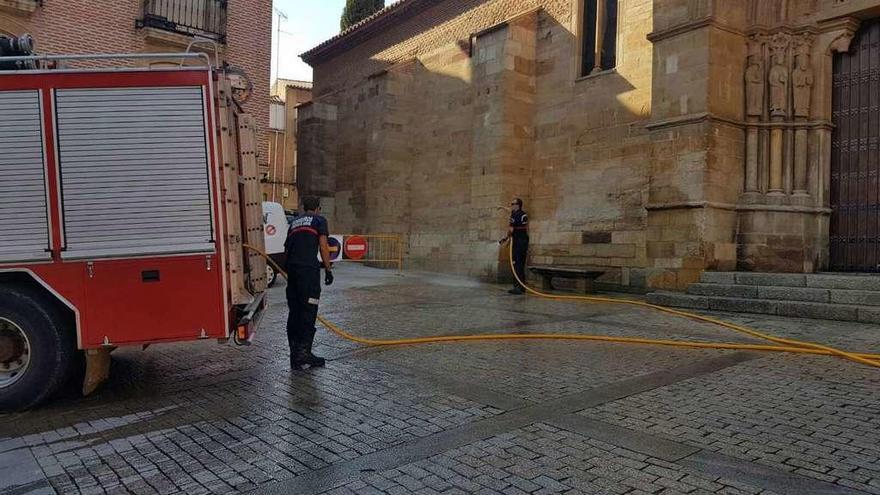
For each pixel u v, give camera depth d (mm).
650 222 12203
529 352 7234
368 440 4312
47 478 3787
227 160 5551
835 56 11969
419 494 3410
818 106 11789
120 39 15961
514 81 16469
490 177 16641
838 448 4008
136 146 5367
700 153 11414
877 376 5863
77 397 5637
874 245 11383
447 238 19609
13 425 4863
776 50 11852
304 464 3896
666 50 12078
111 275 5312
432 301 12227
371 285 15586
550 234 16109
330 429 4566
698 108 11492
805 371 6086
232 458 4031
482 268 16703
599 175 14922
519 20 16516
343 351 7449
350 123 23812
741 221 11875
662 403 5066
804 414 4723
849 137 11766
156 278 5387
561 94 16000
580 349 7387
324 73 26312
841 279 9578
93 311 5273
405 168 21359
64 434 4617
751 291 10273
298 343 6562
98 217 5309
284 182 38656
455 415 4840
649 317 9898
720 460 3828
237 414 4996
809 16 11789
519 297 12992
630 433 4348
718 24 11492
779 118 11836
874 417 4629
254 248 6301
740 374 5996
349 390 5660
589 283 13609
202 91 5465
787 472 3629
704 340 7758
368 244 21500
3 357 5277
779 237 11656
